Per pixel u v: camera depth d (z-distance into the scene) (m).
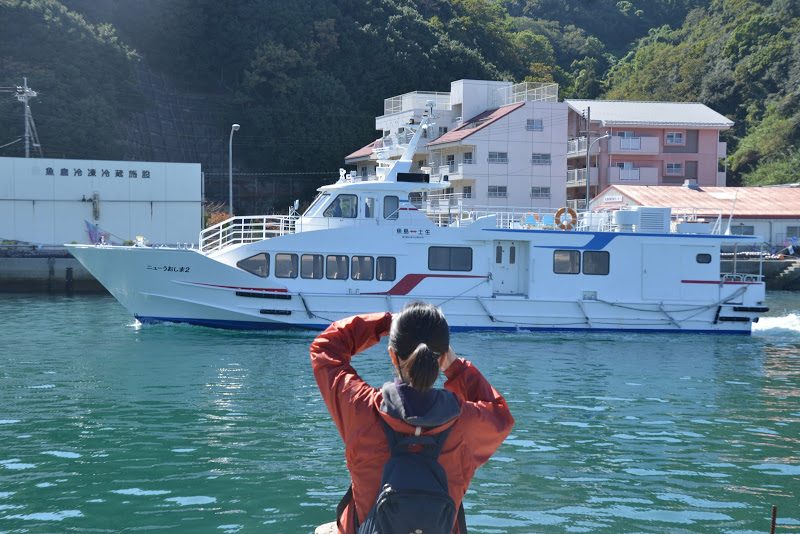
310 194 70.25
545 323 22.44
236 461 9.52
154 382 14.75
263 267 21.00
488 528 7.32
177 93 77.12
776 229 50.28
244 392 13.88
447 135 57.38
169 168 41.09
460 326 21.91
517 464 9.54
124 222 40.38
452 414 3.21
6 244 38.16
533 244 22.30
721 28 95.31
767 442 10.79
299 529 7.27
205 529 7.25
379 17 81.56
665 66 90.50
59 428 11.12
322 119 70.00
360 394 3.36
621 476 9.08
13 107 55.44
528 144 54.22
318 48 75.44
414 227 21.56
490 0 121.31
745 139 76.62
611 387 14.96
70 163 39.16
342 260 21.23
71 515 7.61
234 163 71.50
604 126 60.16
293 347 19.03
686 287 23.17
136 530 7.22
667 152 61.62
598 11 126.12
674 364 17.95
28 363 16.75
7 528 7.26
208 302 21.11
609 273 22.77
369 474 3.30
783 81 81.19
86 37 63.38
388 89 75.31
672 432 11.34
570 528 7.36
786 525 7.52
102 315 26.66
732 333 23.36
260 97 73.00
